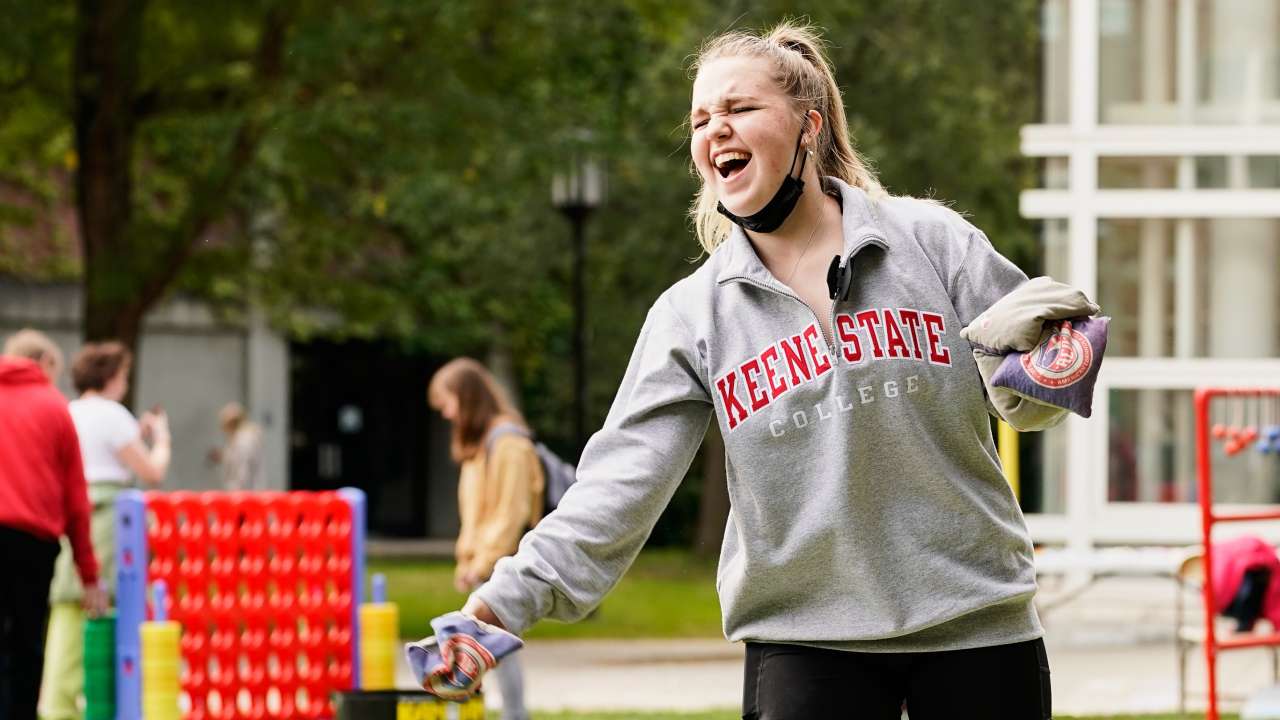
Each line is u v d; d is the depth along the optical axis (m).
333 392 40.28
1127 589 17.06
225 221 19.89
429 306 36.28
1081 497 16.77
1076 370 4.02
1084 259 16.69
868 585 4.28
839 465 4.25
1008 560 4.31
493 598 4.11
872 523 4.27
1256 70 16.69
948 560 4.27
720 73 4.38
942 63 27.78
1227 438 11.82
